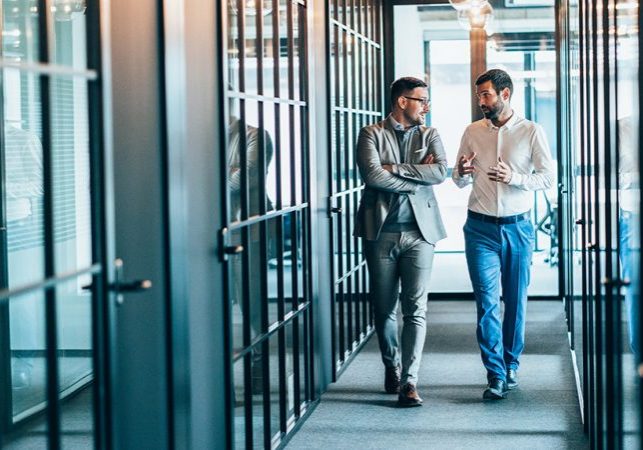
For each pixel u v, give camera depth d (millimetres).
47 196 2609
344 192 6695
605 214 3326
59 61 5336
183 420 3342
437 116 9438
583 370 5039
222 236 3820
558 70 9133
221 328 3830
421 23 9336
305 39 5500
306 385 5422
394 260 5516
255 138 4387
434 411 5383
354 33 7258
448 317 8492
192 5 3529
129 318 3236
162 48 3230
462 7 8539
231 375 3893
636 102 2375
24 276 5227
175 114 3312
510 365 5828
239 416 4051
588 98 4605
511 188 5555
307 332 5445
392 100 5496
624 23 2736
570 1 7133
